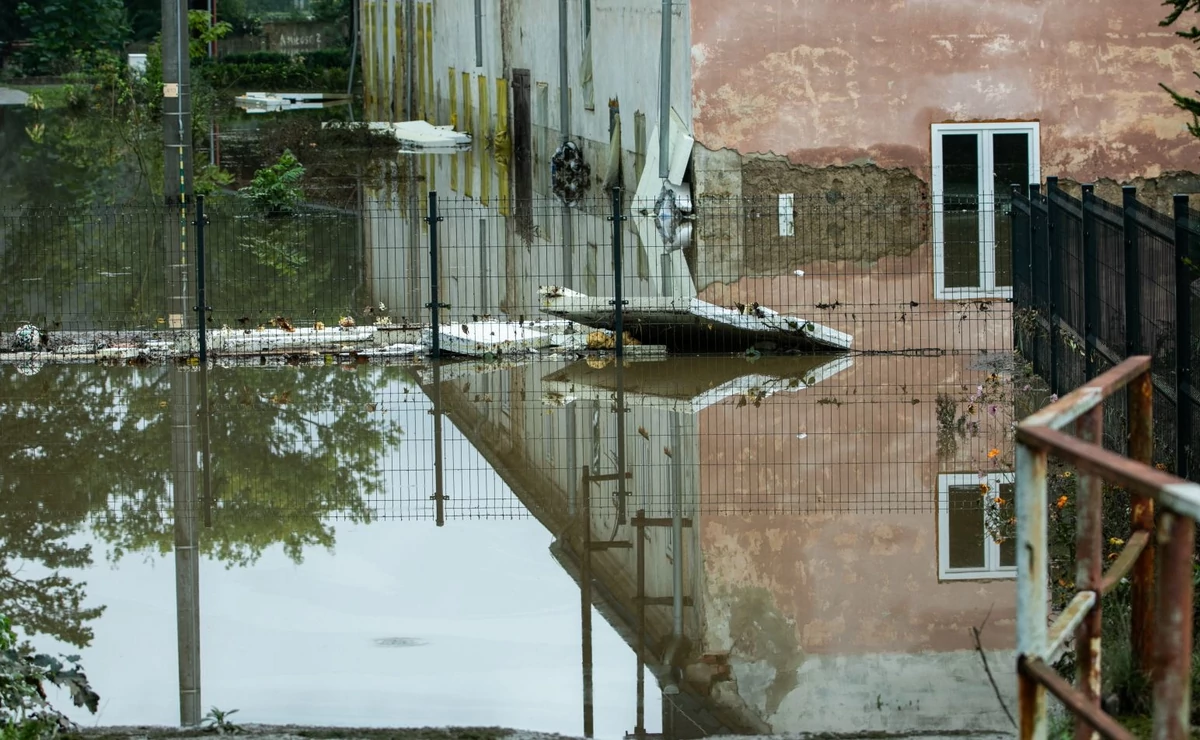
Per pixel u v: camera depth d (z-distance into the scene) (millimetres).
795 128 19969
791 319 18516
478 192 33594
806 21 19828
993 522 11578
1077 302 14516
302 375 18016
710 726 7695
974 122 20203
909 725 7695
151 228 27750
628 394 16625
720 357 18859
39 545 11352
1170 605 3982
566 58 29844
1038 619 4480
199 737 7000
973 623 9516
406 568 10773
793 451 13891
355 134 44469
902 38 19984
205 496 12727
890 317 20172
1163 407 11055
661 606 9859
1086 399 4750
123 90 43875
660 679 8453
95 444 14492
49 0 72188
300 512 12289
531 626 9461
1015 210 18250
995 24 20125
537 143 33594
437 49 47812
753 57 19828
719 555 10984
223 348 19125
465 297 22969
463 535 11578
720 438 14453
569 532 11641
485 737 7020
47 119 50781
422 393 16969
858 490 12602
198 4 74812
